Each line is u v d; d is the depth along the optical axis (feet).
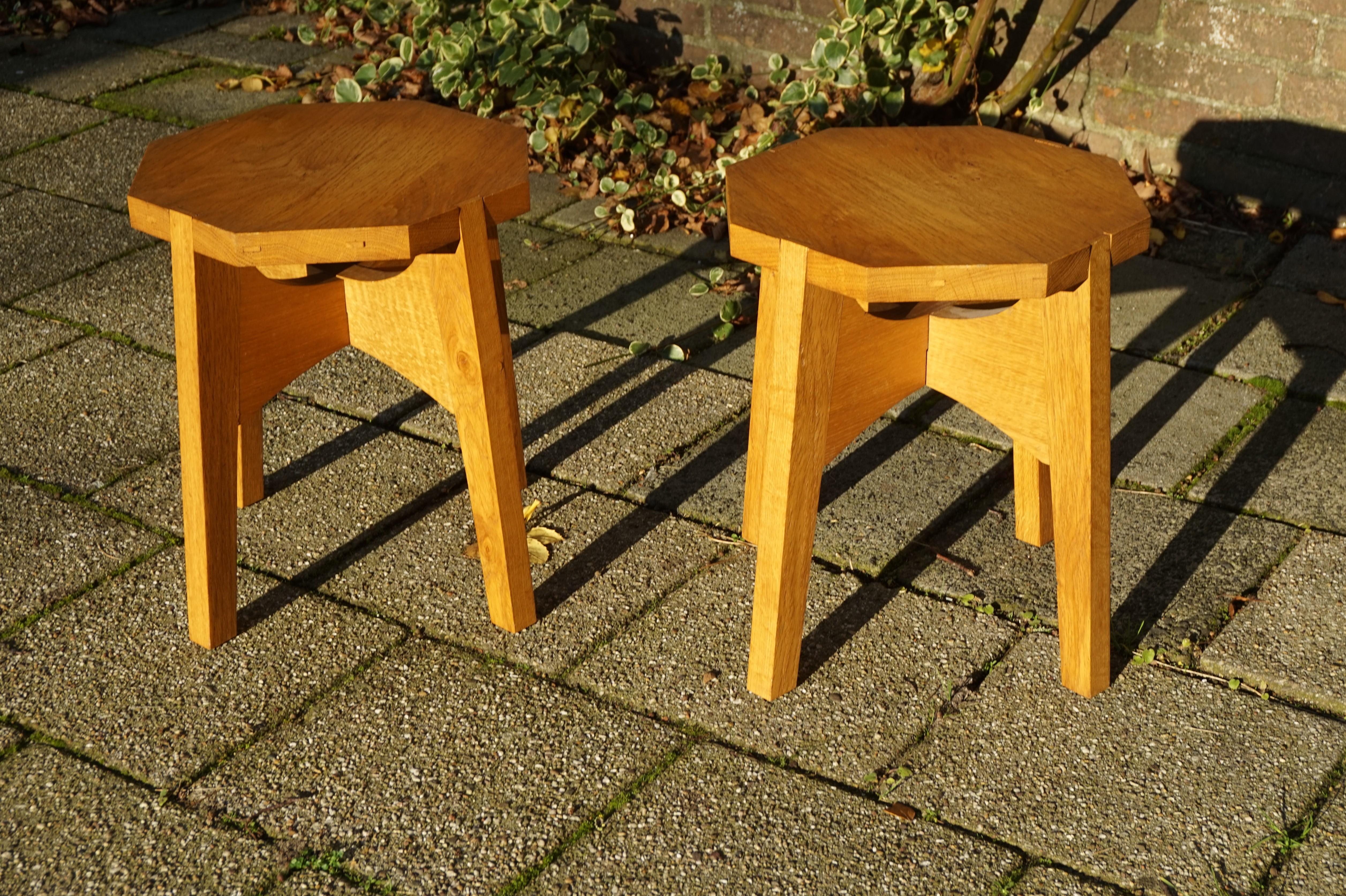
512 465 7.35
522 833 6.42
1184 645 7.56
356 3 17.54
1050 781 6.67
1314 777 6.64
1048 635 7.68
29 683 7.43
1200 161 12.84
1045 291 5.77
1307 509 8.67
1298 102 12.02
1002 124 13.80
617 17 15.62
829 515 8.81
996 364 6.83
